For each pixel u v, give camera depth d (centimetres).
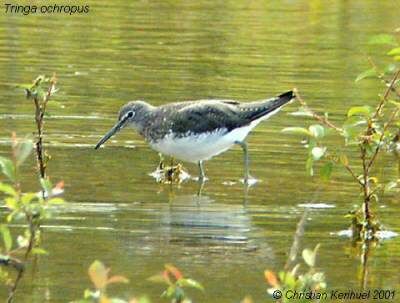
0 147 1623
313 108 1886
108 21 2498
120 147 1714
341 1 2733
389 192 1532
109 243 1307
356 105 1909
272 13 2620
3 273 1196
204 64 2180
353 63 2227
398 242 1351
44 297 1145
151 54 2239
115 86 1994
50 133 1725
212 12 2614
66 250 1277
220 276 1222
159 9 2620
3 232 1077
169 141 1608
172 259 1265
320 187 1543
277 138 1755
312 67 2184
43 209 1071
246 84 2034
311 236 1355
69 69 2100
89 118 1805
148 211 1427
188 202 1470
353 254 1307
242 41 2372
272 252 1299
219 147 1612
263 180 1574
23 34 2358
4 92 1920
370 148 1413
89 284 1182
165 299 1156
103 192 1486
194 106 1616
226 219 1407
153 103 1880
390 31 2444
